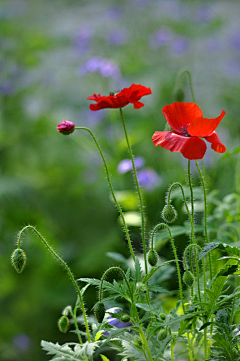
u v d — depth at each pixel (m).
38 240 7.09
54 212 7.91
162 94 8.59
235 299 2.94
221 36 11.14
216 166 6.10
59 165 8.75
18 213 7.63
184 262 2.90
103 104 3.13
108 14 10.86
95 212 7.71
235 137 8.08
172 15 10.74
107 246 6.82
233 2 12.57
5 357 6.30
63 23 11.64
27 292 6.88
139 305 2.70
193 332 3.08
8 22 9.72
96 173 8.06
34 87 9.59
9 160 8.63
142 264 4.42
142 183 6.02
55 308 6.65
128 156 7.09
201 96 10.27
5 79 9.07
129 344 3.00
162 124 8.16
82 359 2.85
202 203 4.61
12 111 8.98
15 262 2.81
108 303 3.85
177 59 10.30
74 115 9.85
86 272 6.70
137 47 10.27
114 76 7.72
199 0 10.62
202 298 3.16
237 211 4.54
